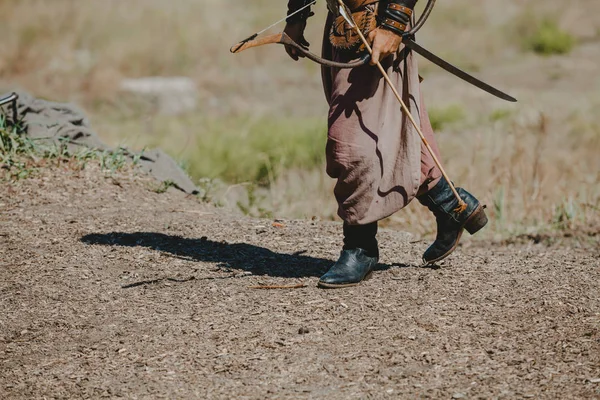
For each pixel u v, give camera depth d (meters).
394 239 11.91
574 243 14.00
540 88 31.58
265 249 11.12
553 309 8.88
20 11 37.03
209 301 9.31
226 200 15.27
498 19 40.38
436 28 39.28
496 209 15.37
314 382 7.54
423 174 9.28
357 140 8.98
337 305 9.07
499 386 7.34
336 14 9.00
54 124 14.40
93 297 9.56
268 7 42.53
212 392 7.44
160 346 8.33
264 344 8.26
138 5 39.69
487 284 9.64
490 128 24.58
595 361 7.68
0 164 13.49
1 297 9.61
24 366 8.06
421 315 8.77
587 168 21.05
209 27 37.66
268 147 22.12
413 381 7.48
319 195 16.67
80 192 12.98
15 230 11.55
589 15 42.56
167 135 25.66
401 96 9.15
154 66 34.03
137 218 12.13
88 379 7.77
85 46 35.53
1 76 32.44
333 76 9.23
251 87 32.59
